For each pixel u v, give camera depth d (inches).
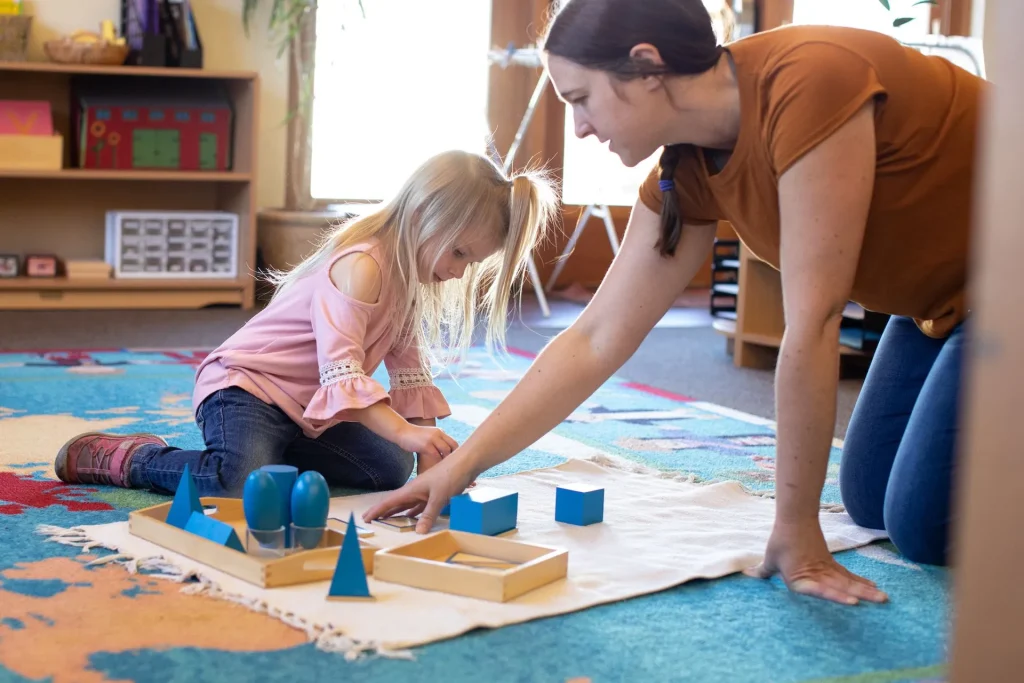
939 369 56.6
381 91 176.1
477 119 181.5
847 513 65.9
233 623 44.4
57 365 107.3
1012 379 26.8
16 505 60.7
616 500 65.2
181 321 141.6
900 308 57.7
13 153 143.7
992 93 27.0
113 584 48.3
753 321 127.0
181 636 42.9
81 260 154.3
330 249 65.8
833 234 47.7
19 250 158.6
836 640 45.8
